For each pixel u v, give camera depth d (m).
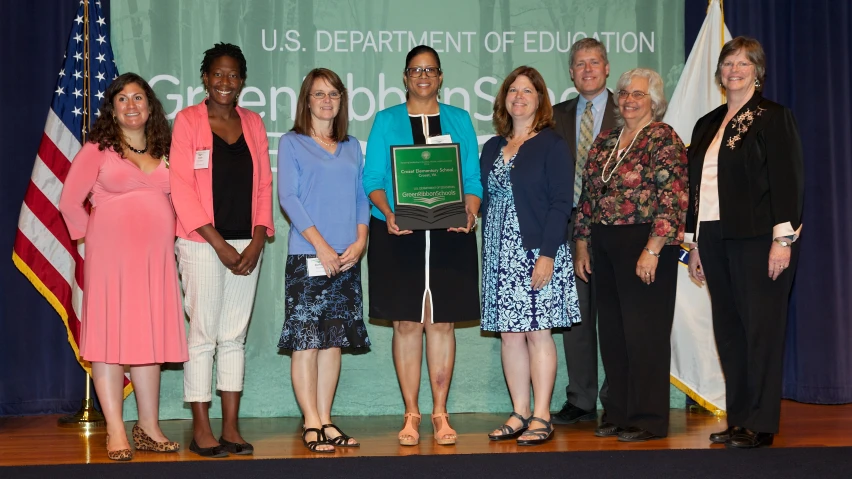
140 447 3.62
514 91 3.71
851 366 4.78
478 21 4.61
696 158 3.76
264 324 4.49
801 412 4.48
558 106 4.38
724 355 3.72
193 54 4.47
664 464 3.19
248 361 4.47
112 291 3.43
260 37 4.50
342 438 3.68
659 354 3.67
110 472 3.13
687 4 4.69
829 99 4.77
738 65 3.60
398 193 3.59
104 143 3.45
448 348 3.80
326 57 4.55
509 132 3.81
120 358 3.41
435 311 3.65
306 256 3.60
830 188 4.74
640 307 3.66
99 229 3.46
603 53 4.19
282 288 4.50
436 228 3.58
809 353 4.76
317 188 3.63
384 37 4.57
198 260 3.52
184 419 4.43
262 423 4.31
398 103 4.57
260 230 3.61
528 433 3.68
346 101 3.75
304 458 3.38
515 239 3.65
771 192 3.49
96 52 4.32
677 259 3.64
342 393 4.54
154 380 3.62
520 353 3.82
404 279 3.66
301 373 3.66
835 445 3.61
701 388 4.48
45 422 4.28
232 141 3.62
